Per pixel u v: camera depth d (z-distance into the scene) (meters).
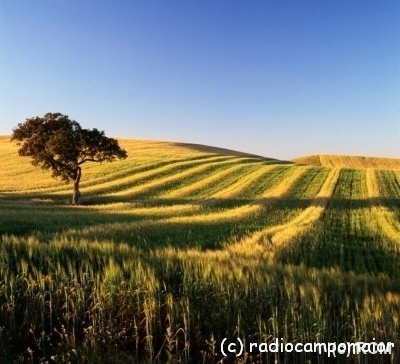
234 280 8.55
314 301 7.66
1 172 58.38
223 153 92.00
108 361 7.07
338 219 32.62
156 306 7.84
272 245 20.23
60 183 53.66
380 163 109.38
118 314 7.85
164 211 35.31
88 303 8.23
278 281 8.80
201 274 8.85
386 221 31.94
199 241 21.56
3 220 25.75
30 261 9.33
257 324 7.71
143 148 85.31
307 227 27.53
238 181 56.34
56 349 7.29
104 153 45.97
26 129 44.06
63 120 44.31
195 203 42.12
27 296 8.05
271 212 35.69
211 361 7.29
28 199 44.59
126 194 48.03
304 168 67.69
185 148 90.19
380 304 7.66
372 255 20.23
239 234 24.39
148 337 7.23
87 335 7.47
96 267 9.40
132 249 11.10
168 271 9.21
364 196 47.66
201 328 7.90
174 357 7.19
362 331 7.23
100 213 33.25
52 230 23.62
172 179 55.69
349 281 9.48
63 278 8.43
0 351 7.05
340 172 65.12
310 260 18.42
